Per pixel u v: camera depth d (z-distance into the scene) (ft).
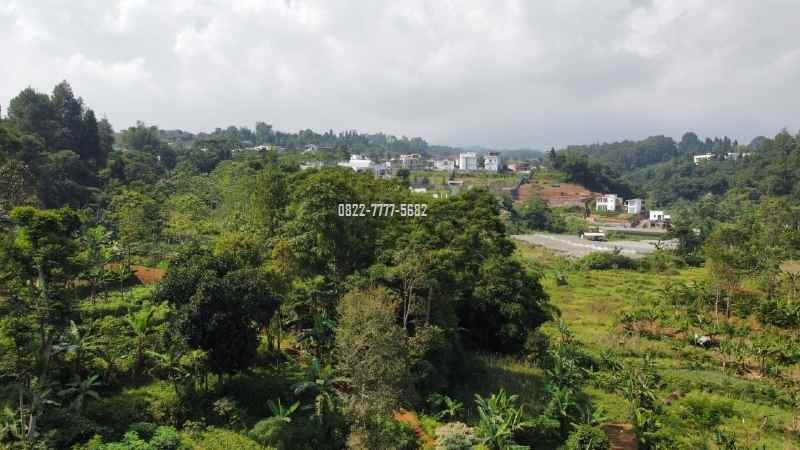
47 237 78.69
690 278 259.19
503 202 514.27
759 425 101.45
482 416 88.58
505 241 139.03
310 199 122.52
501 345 135.64
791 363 133.28
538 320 141.38
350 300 91.35
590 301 211.20
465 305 135.44
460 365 116.37
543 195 598.34
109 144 369.09
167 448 71.20
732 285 177.88
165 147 469.98
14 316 76.07
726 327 155.74
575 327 173.47
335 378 88.69
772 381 124.98
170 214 224.53
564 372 114.01
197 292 81.00
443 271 108.27
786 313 158.10
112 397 81.97
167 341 83.87
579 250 377.09
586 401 106.52
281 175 173.68
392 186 152.76
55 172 240.12
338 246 124.67
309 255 121.49
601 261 295.69
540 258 323.78
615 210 574.97
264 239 153.58
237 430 79.77
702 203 547.90
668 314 174.81
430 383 101.65
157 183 299.38
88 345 81.82
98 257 120.88
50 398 75.36
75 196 242.99
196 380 86.99
